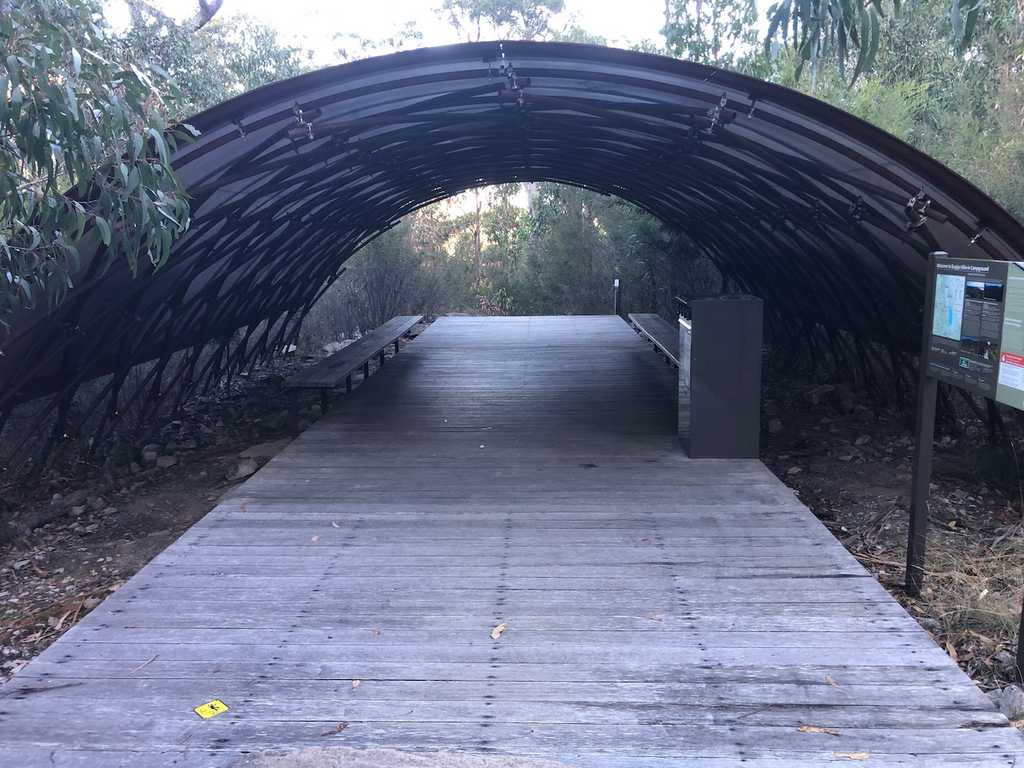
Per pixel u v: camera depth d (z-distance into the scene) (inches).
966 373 150.5
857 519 241.3
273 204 331.0
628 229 791.7
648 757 107.1
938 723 114.3
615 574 168.7
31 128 142.2
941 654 133.8
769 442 340.2
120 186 169.3
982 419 293.9
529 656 134.3
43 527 258.4
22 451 328.2
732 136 271.4
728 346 253.3
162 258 179.3
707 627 144.0
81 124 146.9
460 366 469.1
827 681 125.5
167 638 141.9
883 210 285.7
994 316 140.6
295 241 434.3
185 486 291.1
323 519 206.8
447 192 589.3
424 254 910.4
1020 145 344.5
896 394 378.6
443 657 134.3
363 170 365.7
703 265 737.6
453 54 227.5
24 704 120.8
